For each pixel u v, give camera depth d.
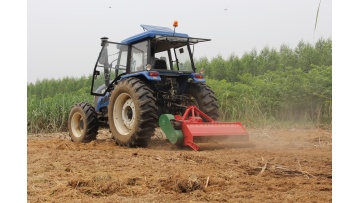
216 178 3.63
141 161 4.77
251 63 18.28
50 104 13.36
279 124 10.73
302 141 7.38
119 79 7.56
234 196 3.06
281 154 5.32
